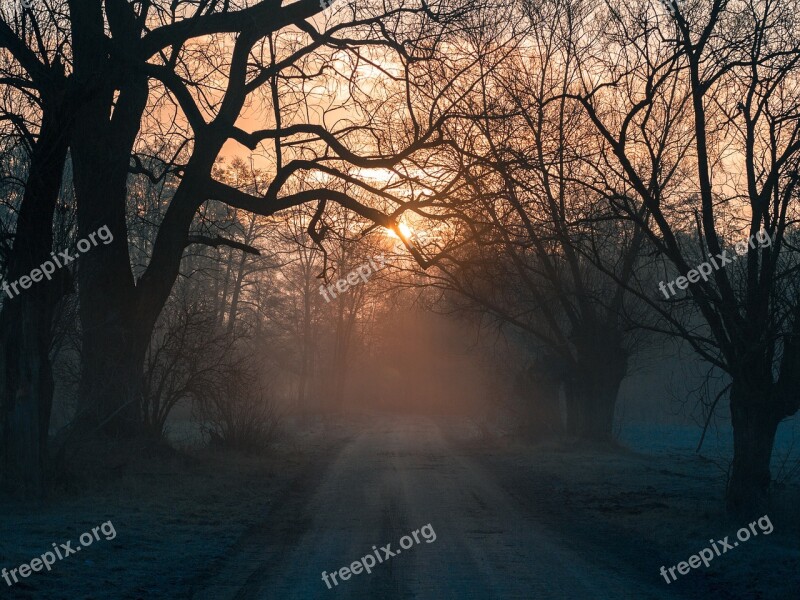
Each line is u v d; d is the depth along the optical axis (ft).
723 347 44.16
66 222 51.90
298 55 64.54
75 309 54.29
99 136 56.95
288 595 28.32
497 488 64.28
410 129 67.05
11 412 47.34
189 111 62.08
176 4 57.57
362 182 66.90
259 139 66.18
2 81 49.37
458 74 61.93
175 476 61.11
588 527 45.06
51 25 51.39
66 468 52.39
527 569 33.30
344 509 51.52
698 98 43.98
